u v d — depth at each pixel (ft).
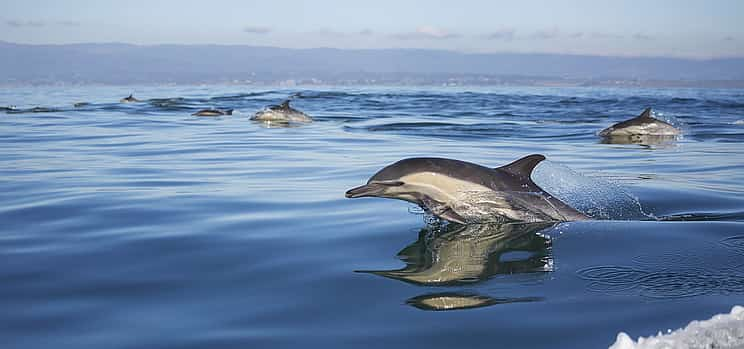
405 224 22.85
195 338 13.05
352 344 12.70
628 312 14.19
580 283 16.31
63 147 45.57
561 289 15.85
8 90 234.79
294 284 16.39
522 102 140.05
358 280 16.69
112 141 49.98
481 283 16.44
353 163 37.76
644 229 21.99
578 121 78.38
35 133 56.44
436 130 62.69
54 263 18.11
